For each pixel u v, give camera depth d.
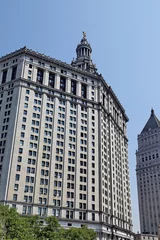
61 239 57.06
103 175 101.75
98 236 86.94
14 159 83.56
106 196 100.25
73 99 107.00
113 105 131.88
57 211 84.06
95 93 115.12
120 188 117.19
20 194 80.19
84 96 111.88
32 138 89.75
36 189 83.31
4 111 93.81
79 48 156.75
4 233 48.47
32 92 97.31
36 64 103.69
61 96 103.94
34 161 86.88
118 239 100.31
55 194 86.06
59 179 88.88
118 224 103.94
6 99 96.00
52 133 94.62
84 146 100.19
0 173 82.38
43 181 85.75
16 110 90.75
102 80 120.38
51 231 58.25
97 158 101.50
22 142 87.25
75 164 94.69
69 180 90.81
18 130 88.19
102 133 109.75
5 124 90.75
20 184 81.38
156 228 190.38
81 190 91.88
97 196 94.44
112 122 124.06
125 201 120.00
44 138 92.19
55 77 106.31
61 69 109.62
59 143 94.69
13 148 84.88
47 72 105.06
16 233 48.56
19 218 53.75
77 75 113.56
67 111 102.44
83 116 106.06
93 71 139.12
